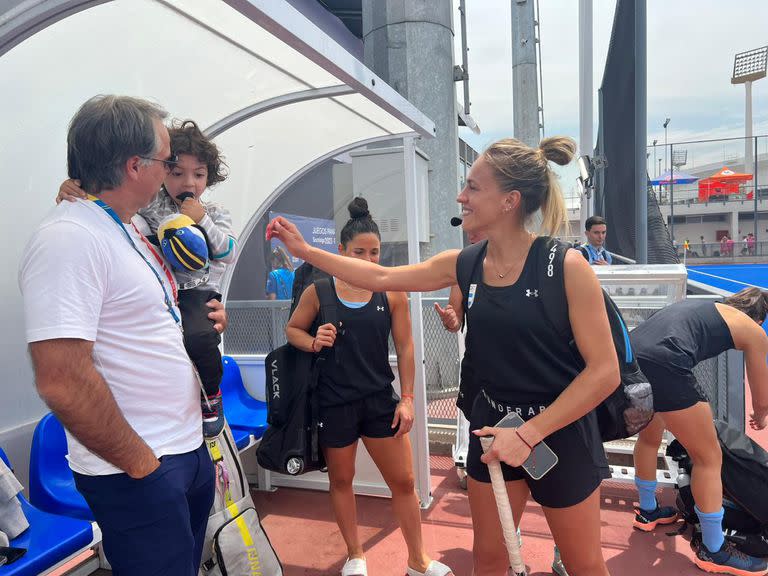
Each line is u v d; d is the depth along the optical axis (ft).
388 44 17.60
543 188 4.87
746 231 137.08
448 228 17.97
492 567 5.46
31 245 3.71
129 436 3.80
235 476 6.28
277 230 6.02
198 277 5.13
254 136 9.98
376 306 7.38
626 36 21.90
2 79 6.81
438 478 11.51
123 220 4.29
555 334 4.73
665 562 8.26
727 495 8.21
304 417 7.25
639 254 20.35
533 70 28.25
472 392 5.66
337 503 7.75
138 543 4.12
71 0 4.49
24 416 7.55
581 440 4.90
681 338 7.69
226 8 5.55
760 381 7.91
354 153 10.37
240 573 5.93
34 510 6.19
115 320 3.95
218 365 4.99
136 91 8.00
